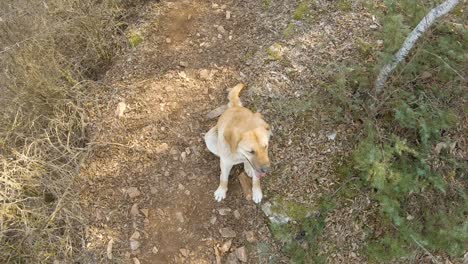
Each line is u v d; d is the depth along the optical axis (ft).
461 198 14.99
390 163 14.65
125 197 16.16
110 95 18.16
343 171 15.31
